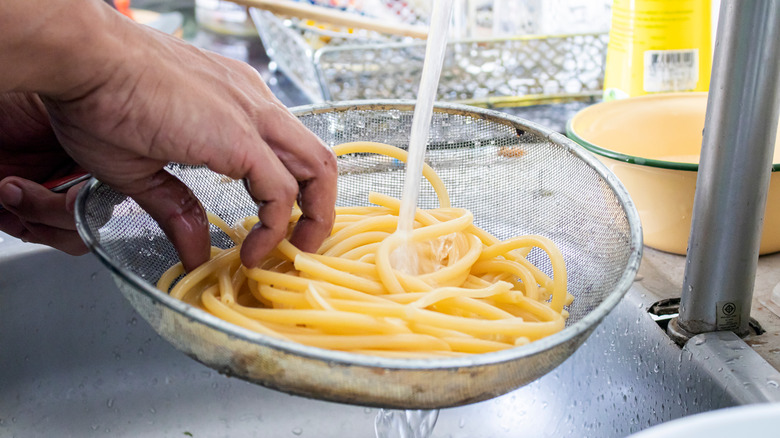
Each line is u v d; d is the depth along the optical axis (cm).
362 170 65
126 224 52
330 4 127
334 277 49
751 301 56
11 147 62
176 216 47
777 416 28
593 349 65
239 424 71
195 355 40
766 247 66
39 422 69
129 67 39
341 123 62
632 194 66
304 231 50
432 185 63
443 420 70
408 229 53
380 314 45
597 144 71
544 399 68
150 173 45
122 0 143
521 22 113
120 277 38
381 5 128
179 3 180
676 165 61
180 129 41
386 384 35
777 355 54
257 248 46
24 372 69
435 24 50
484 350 45
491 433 68
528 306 50
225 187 60
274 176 44
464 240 56
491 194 64
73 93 40
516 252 57
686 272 56
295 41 110
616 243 49
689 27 80
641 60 82
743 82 49
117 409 71
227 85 44
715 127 51
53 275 69
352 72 98
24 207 58
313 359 34
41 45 37
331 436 70
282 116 46
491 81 100
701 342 55
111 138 42
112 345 72
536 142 59
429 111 52
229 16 159
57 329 70
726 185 52
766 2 47
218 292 49
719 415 28
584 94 99
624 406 61
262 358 36
